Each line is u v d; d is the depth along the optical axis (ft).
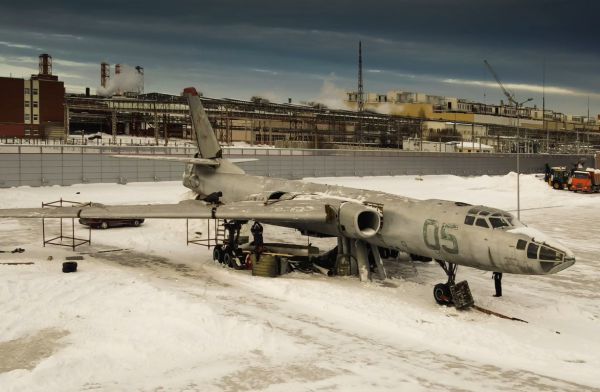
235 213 72.74
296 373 39.09
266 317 52.60
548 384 38.55
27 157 166.09
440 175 270.46
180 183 189.98
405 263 81.46
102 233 103.55
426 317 53.83
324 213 68.44
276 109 278.67
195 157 103.14
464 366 41.70
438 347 46.14
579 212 147.64
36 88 282.36
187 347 43.91
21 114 279.08
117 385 36.81
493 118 450.71
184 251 87.25
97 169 180.55
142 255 83.71
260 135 338.13
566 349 46.80
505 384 38.32
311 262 76.18
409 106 458.91
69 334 46.62
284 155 223.92
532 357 44.34
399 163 260.62
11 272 68.80
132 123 347.15
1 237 98.32
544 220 132.36
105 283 62.64
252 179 91.71
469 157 289.74
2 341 45.21
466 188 207.82
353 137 365.20
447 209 61.93
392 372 39.78
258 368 39.93
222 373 38.96
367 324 51.83
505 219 57.57
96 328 47.98
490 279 73.15
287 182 86.58
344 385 37.14
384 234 67.21
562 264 51.67
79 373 38.65
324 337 47.37
